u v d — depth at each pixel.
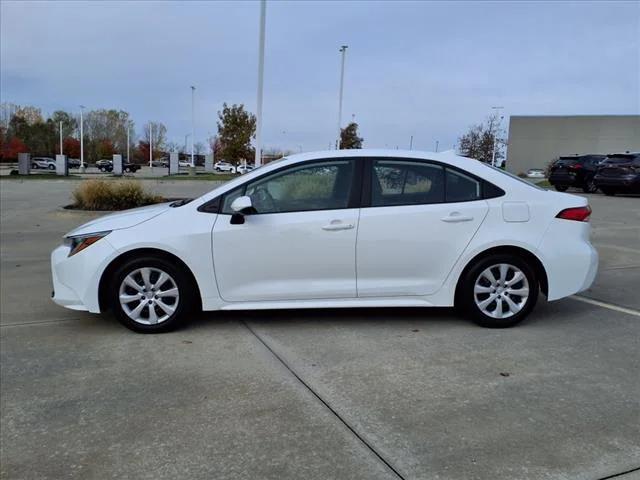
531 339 4.41
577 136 51.75
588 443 2.82
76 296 4.51
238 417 3.12
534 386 3.51
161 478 2.56
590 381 3.59
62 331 4.69
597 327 4.73
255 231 4.46
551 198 4.72
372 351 4.14
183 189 24.06
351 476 2.55
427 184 4.62
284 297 4.55
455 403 3.27
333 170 4.59
